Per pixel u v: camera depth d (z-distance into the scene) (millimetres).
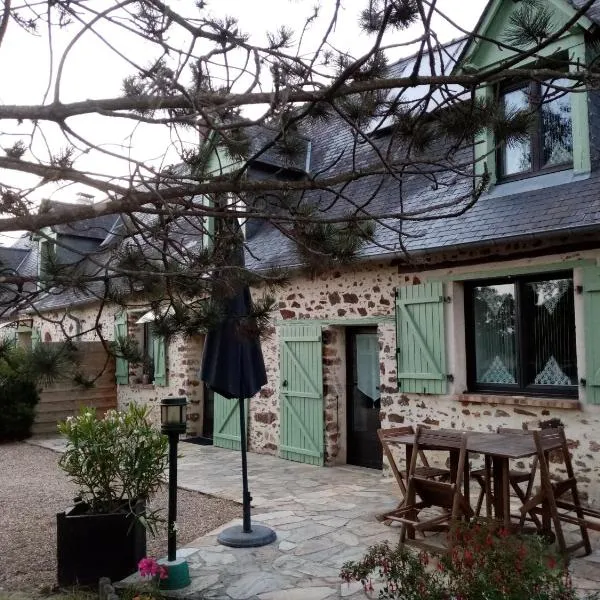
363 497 6355
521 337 6336
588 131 6074
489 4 6617
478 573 2746
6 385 11008
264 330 4188
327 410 8125
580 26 5906
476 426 6523
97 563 4266
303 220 3514
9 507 6441
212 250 4465
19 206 3221
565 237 5809
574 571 4219
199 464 8359
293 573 4297
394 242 6898
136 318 11641
